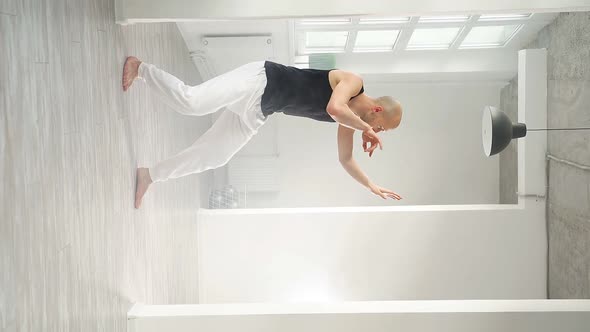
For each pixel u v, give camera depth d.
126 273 3.08
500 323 3.02
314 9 2.92
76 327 2.31
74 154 2.29
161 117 4.09
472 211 5.42
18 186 1.78
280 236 5.58
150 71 2.90
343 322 3.04
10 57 1.73
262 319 3.05
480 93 6.83
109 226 2.78
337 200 7.04
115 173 2.88
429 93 6.86
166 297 4.11
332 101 2.68
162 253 4.00
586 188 4.25
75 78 2.31
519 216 5.34
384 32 5.31
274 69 2.91
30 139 1.87
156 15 2.88
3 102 1.68
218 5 2.91
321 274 5.57
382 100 2.92
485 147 3.26
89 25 2.50
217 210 5.72
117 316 2.90
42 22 1.98
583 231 4.34
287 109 2.96
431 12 2.93
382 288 5.54
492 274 5.41
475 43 5.67
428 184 6.96
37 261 1.92
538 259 5.33
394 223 5.51
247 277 5.60
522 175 5.30
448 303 3.16
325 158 7.04
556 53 4.84
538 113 5.12
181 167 3.20
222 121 3.12
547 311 3.01
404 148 6.95
